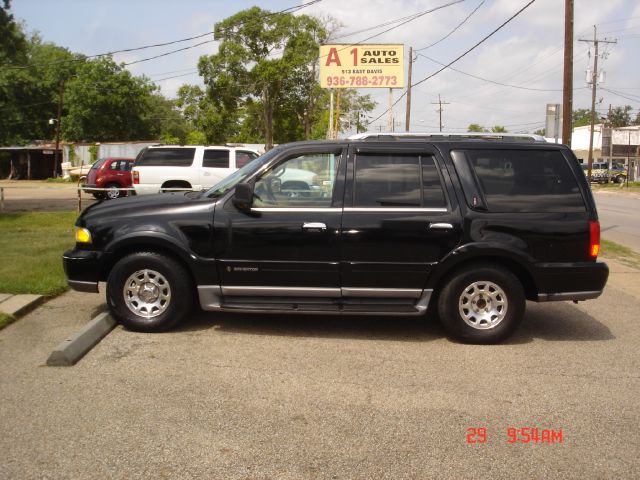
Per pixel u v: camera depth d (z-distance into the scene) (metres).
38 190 30.12
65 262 5.65
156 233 5.45
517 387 4.50
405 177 5.49
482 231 5.36
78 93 53.81
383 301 5.54
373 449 3.51
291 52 43.38
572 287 5.45
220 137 45.38
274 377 4.61
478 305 5.50
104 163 21.78
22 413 3.89
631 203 28.42
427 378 4.65
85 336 5.14
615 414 4.05
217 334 5.64
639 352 5.38
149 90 57.38
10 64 40.88
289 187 5.54
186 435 3.64
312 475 3.22
